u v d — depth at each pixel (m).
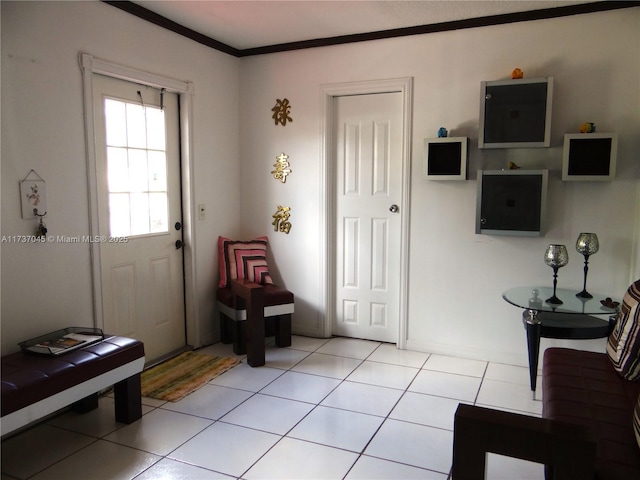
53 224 2.66
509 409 2.80
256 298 3.43
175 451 2.39
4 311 2.44
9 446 2.43
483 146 3.24
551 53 3.19
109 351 2.48
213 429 2.60
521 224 3.23
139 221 3.36
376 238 3.93
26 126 2.50
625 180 3.09
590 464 1.35
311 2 3.04
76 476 2.19
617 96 3.07
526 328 2.94
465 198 3.51
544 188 3.14
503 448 1.42
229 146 4.13
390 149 3.80
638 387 2.13
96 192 2.90
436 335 3.71
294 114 4.02
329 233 4.02
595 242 2.99
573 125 3.18
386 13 3.24
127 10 3.04
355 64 3.75
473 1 3.03
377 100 3.80
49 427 2.62
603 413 1.87
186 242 3.74
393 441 2.48
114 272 3.17
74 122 2.75
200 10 3.18
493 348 3.55
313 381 3.22
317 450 2.40
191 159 3.68
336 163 3.99
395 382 3.20
